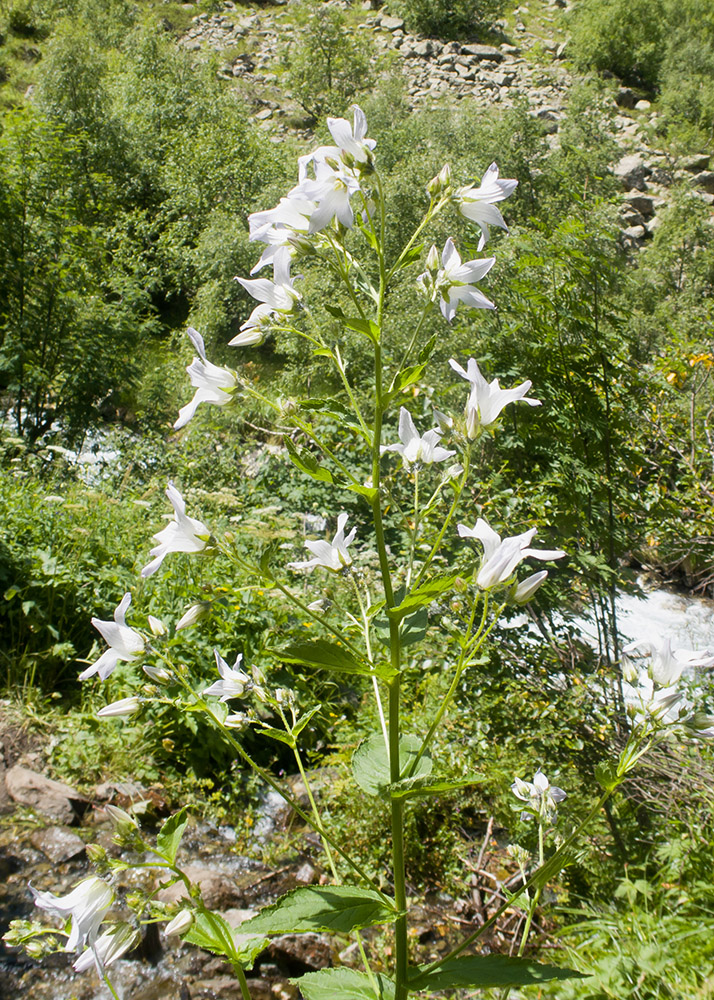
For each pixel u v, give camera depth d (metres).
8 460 8.44
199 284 18.53
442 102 31.20
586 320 4.82
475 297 1.62
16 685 4.82
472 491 4.91
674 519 5.43
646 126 36.75
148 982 3.10
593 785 4.06
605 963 2.71
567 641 5.01
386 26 41.81
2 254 11.59
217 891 3.58
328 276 11.14
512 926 3.66
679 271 23.62
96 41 35.12
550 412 4.89
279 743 5.00
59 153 12.20
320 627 5.16
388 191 15.48
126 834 1.45
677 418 6.18
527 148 24.88
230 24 40.91
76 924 1.37
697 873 3.38
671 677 1.59
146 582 5.53
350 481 1.61
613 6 41.25
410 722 4.64
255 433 11.63
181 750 4.73
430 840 4.21
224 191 21.61
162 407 13.83
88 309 12.11
